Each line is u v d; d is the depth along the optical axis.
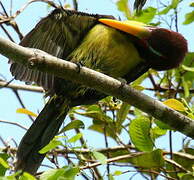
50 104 10.46
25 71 10.21
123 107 10.47
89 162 9.78
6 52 7.76
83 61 10.12
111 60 10.19
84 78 8.54
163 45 10.22
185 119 9.06
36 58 7.96
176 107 9.41
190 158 10.80
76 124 9.09
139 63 10.48
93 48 10.08
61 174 7.28
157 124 9.51
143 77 11.41
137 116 10.32
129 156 10.17
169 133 10.48
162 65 10.46
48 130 10.34
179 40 10.33
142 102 8.96
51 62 8.12
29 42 9.91
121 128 11.28
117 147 10.95
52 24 9.80
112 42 10.09
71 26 9.95
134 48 10.20
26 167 9.87
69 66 8.31
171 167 10.61
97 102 10.99
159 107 9.01
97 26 10.11
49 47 10.14
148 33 10.16
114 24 9.95
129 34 10.10
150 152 9.71
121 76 10.63
